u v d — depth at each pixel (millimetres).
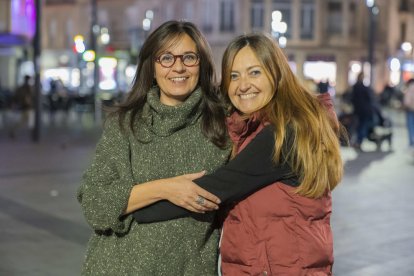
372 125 15938
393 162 13445
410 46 48281
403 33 53531
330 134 2613
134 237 2635
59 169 11938
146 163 2646
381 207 8656
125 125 2693
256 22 49500
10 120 23438
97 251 2695
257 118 2648
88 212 2615
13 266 5801
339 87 50781
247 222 2562
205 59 2793
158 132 2680
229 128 2717
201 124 2709
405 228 7453
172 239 2611
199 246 2668
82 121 25891
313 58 50562
